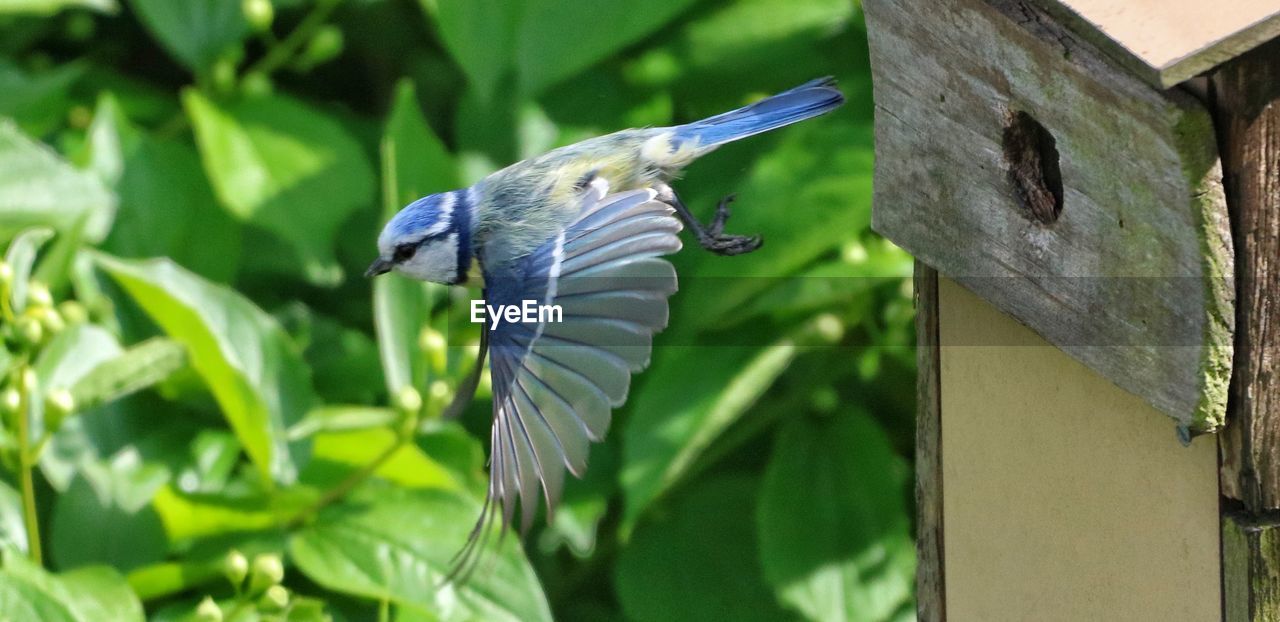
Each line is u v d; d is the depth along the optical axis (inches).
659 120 368.8
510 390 255.6
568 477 358.9
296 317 386.3
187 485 331.0
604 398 250.4
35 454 296.0
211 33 377.4
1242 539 242.2
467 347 347.9
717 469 397.4
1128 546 261.9
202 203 370.3
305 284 399.9
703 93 374.9
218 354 314.5
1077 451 267.7
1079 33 237.9
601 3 342.3
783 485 350.3
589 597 397.1
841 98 297.1
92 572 288.0
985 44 253.3
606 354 252.7
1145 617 261.0
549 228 282.0
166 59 447.8
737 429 365.4
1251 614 243.0
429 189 350.9
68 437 329.1
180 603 316.8
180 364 302.5
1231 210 233.1
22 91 367.9
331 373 372.2
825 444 354.6
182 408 346.0
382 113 429.7
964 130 263.6
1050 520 273.9
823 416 362.0
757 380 337.7
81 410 298.0
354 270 401.1
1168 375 239.8
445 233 287.9
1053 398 270.2
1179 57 221.8
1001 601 285.6
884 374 382.6
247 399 315.3
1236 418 239.9
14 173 327.9
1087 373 263.6
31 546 299.3
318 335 383.9
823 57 372.2
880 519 346.6
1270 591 242.7
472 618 302.7
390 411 324.8
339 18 430.3
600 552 392.8
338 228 363.6
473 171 366.3
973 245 269.0
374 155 405.7
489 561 307.7
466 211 288.8
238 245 370.3
